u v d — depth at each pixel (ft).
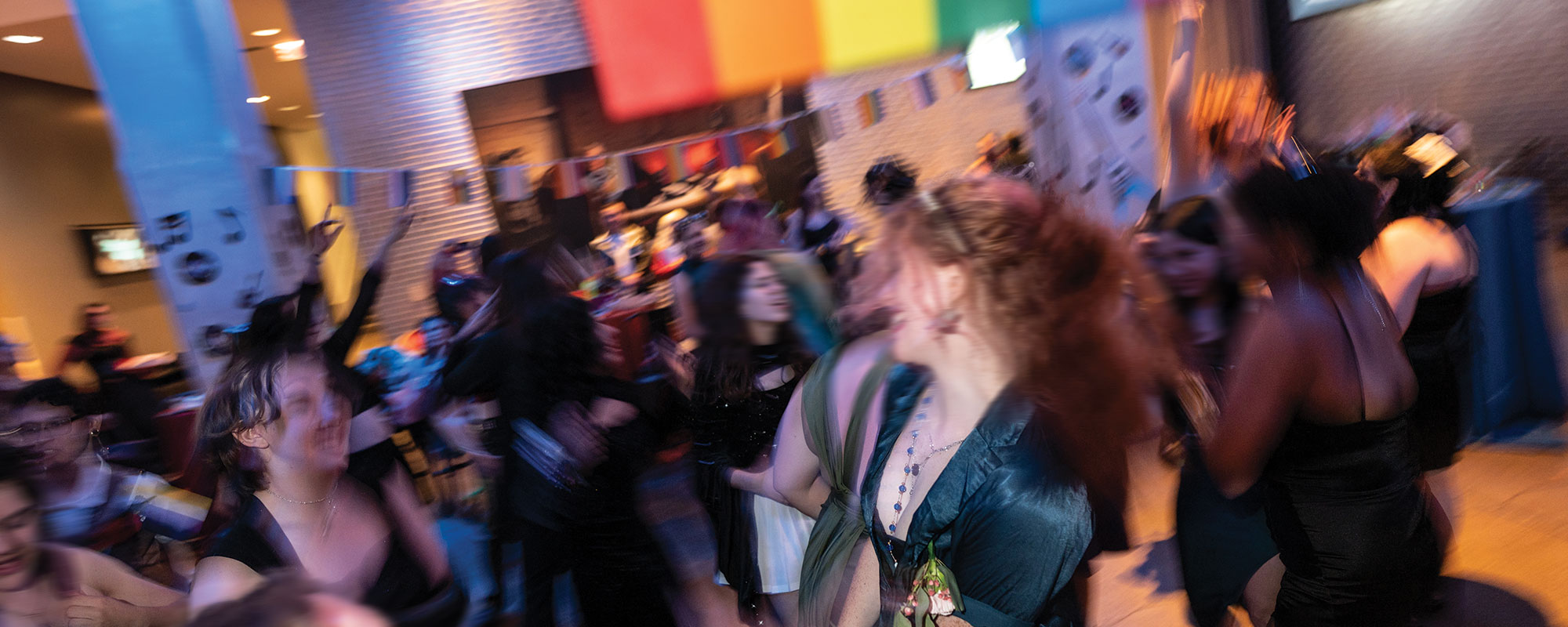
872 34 13.57
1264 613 6.65
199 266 12.39
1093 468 4.08
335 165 22.45
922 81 13.52
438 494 14.16
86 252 33.55
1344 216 5.25
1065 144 13.89
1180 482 7.04
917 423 4.67
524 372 8.51
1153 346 4.49
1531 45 23.75
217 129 12.16
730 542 8.09
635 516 8.54
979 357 4.32
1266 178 5.41
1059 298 4.15
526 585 8.35
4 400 8.35
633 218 22.48
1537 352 12.28
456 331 12.96
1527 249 12.21
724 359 7.86
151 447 16.37
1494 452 11.85
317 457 5.38
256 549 5.21
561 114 22.62
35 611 5.26
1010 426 4.18
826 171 24.40
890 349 4.72
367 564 5.62
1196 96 9.96
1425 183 8.46
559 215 22.76
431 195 22.74
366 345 25.68
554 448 8.39
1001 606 4.17
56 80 32.32
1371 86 27.04
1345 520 5.43
